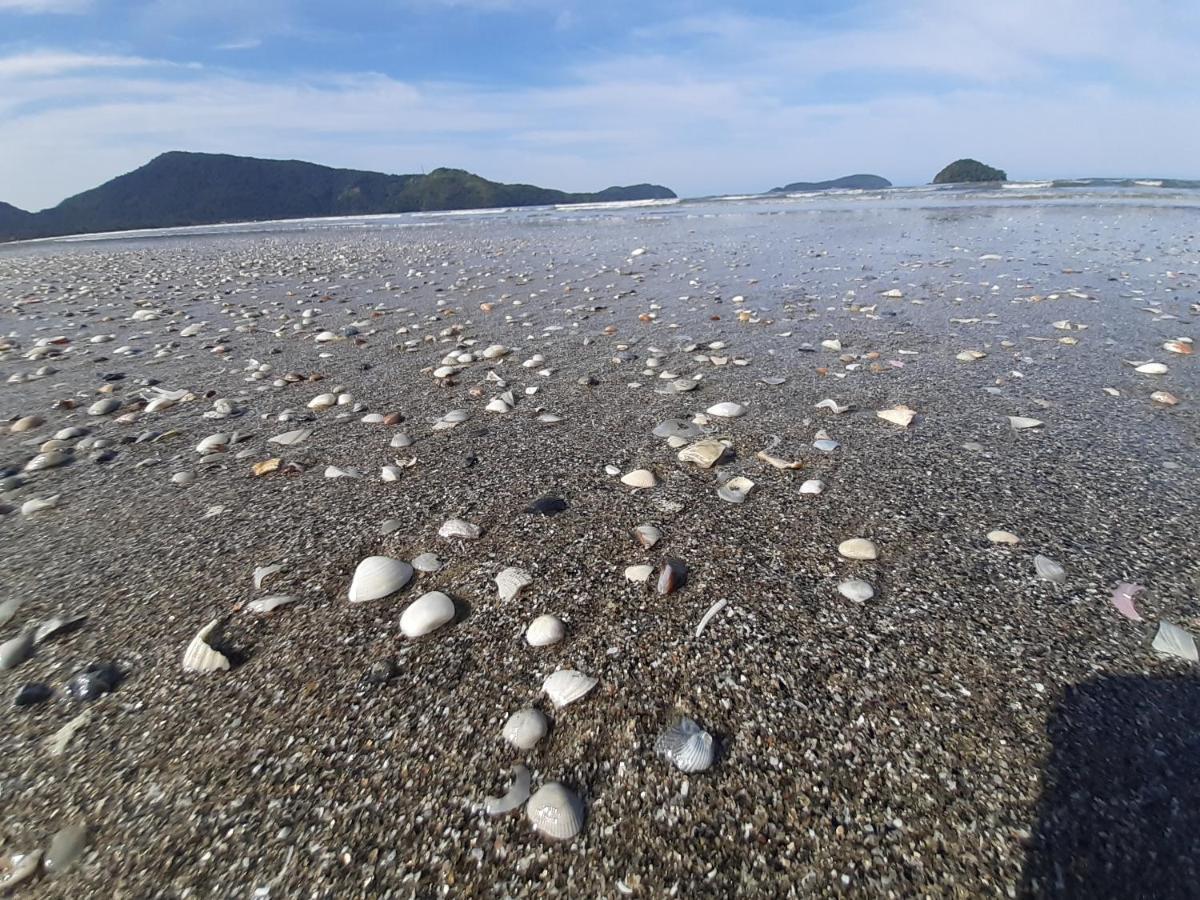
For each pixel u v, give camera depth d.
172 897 1.46
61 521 3.22
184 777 1.76
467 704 1.96
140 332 7.89
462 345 6.52
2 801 1.72
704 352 5.92
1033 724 1.80
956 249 12.29
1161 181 32.88
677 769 1.70
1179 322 6.16
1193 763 1.66
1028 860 1.46
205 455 4.00
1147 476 3.17
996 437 3.74
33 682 2.14
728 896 1.41
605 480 3.41
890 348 5.80
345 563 2.73
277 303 9.63
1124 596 2.31
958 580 2.45
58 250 27.72
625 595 2.43
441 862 1.50
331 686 2.05
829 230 17.31
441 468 3.64
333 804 1.66
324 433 4.27
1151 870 1.42
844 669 2.03
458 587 2.54
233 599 2.52
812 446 3.74
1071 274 9.05
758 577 2.51
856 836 1.52
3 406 5.14
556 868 1.48
